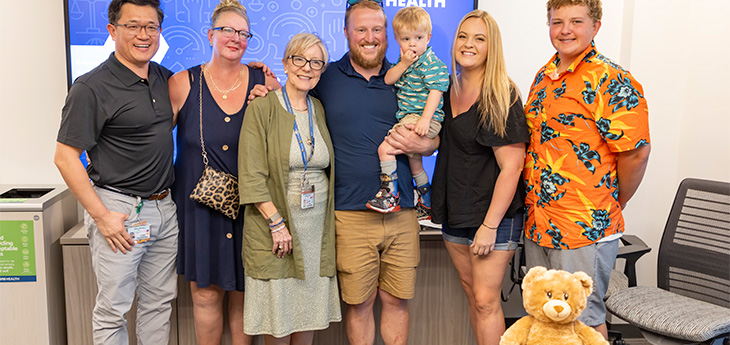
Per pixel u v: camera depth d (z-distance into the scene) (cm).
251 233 241
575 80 226
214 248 255
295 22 328
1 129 319
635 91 218
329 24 330
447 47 338
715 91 327
